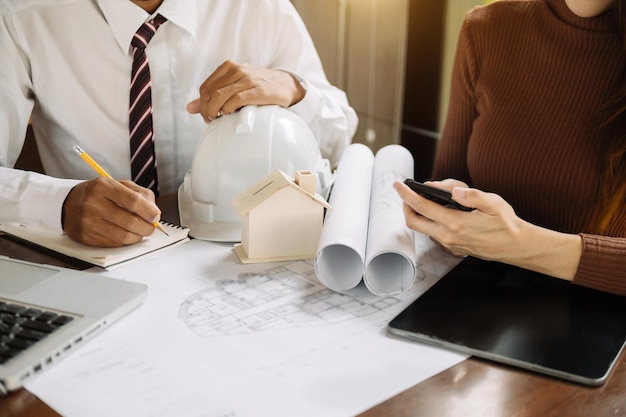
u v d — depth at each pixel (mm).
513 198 1135
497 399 621
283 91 1151
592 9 1023
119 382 637
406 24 1992
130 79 1247
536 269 854
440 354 693
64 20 1206
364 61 2127
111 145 1280
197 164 1021
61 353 668
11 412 594
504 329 735
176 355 683
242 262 907
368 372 658
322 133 1344
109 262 878
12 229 993
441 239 850
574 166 1071
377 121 2160
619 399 628
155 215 929
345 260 880
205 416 587
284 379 644
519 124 1112
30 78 1218
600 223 1029
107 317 723
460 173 1243
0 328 683
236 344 705
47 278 803
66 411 595
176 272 875
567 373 652
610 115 1031
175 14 1242
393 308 795
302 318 764
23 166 1522
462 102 1225
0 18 1162
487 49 1165
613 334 732
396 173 1053
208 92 1104
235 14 1341
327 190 1071
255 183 970
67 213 942
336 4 2119
